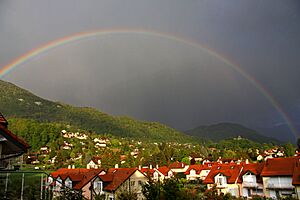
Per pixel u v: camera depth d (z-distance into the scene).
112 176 43.09
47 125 131.50
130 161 100.00
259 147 170.62
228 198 16.34
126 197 13.61
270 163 45.03
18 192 15.37
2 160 15.24
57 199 12.88
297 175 39.81
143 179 45.19
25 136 115.94
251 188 46.12
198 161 112.25
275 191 42.09
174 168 89.44
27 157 88.50
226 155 122.38
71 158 112.06
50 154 105.06
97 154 129.50
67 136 157.00
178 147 166.25
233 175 49.97
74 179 43.53
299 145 112.62
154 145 176.75
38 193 15.28
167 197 11.97
